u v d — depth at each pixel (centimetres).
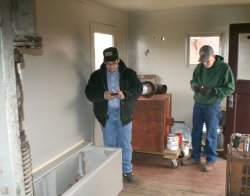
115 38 404
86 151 286
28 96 230
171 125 395
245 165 212
